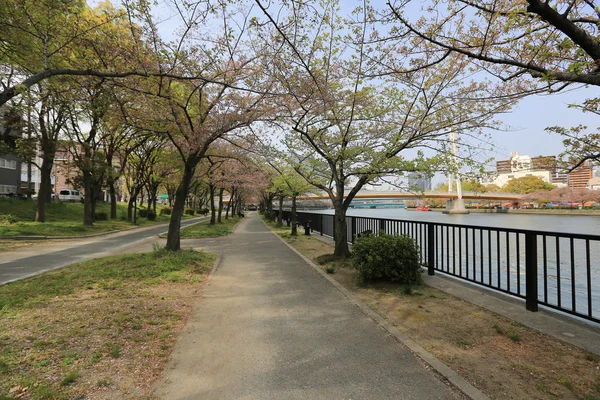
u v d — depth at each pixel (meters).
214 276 7.26
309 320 4.54
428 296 5.47
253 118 9.02
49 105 15.27
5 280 7.11
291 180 17.81
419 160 7.24
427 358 3.35
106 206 38.78
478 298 5.30
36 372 3.13
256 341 3.87
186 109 9.26
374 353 3.53
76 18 6.57
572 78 3.51
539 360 3.28
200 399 2.77
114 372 3.17
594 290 8.23
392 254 6.06
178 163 22.72
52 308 4.94
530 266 4.64
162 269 7.54
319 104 7.41
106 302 5.26
